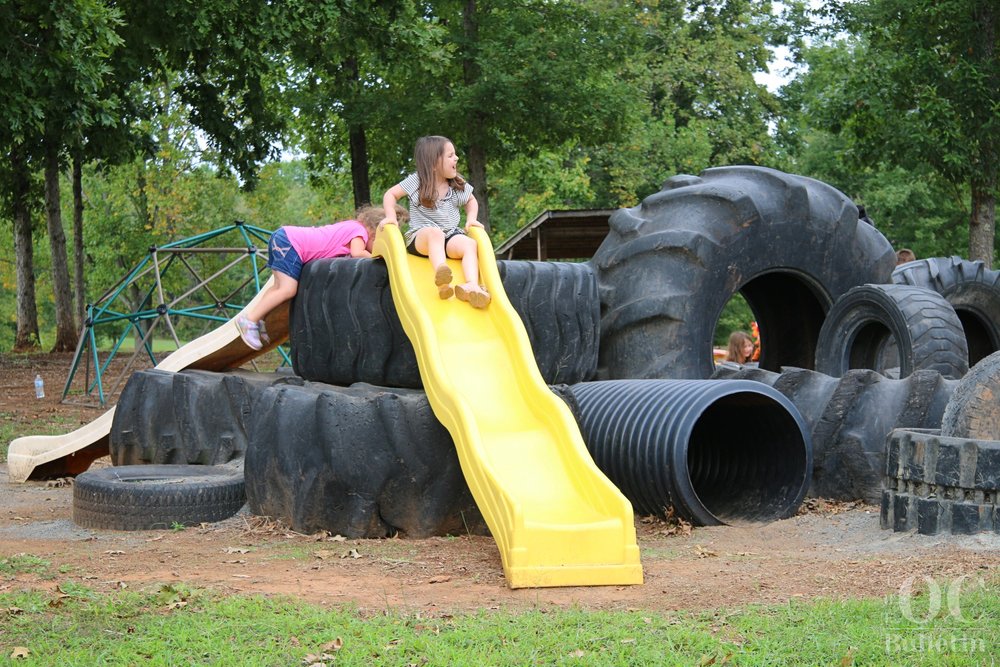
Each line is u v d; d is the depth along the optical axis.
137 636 5.12
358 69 30.08
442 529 7.93
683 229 10.87
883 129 28.02
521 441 7.27
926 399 8.85
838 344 10.95
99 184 52.09
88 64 18.67
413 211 9.00
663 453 8.06
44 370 28.52
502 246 25.73
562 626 5.24
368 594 6.03
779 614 5.37
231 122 29.30
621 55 29.38
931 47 27.02
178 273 49.78
